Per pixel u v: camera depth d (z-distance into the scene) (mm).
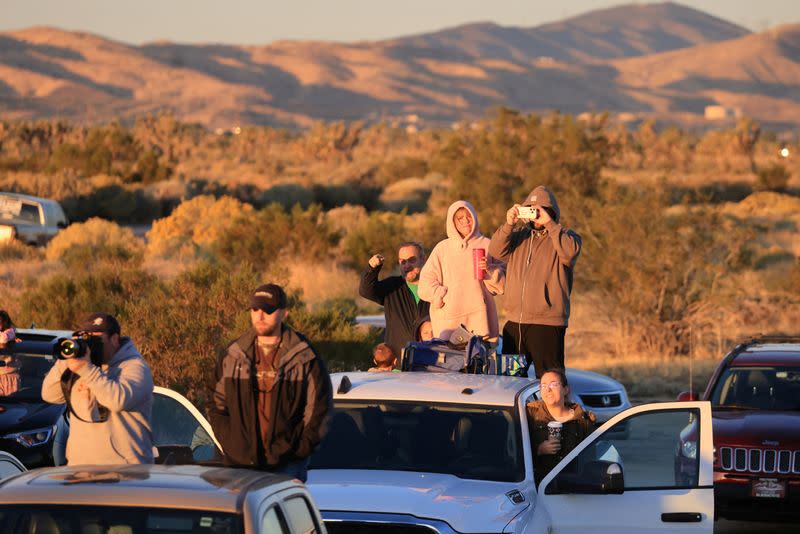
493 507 22078
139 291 64375
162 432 27891
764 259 119500
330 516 21422
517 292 31906
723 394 39781
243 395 21609
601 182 137625
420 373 28188
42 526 15227
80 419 22391
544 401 26062
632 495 23672
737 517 35500
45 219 121500
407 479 23141
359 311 86625
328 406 21578
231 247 120000
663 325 76125
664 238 76812
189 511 15227
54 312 61031
